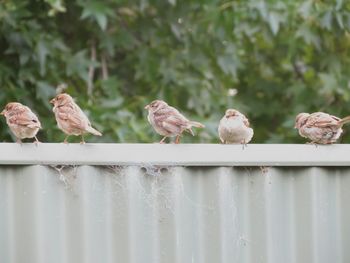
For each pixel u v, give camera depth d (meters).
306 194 9.23
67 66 15.77
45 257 8.83
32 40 15.09
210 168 9.10
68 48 15.88
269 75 19.34
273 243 9.15
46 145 8.90
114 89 15.80
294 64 18.80
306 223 9.22
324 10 15.96
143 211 8.98
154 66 16.94
